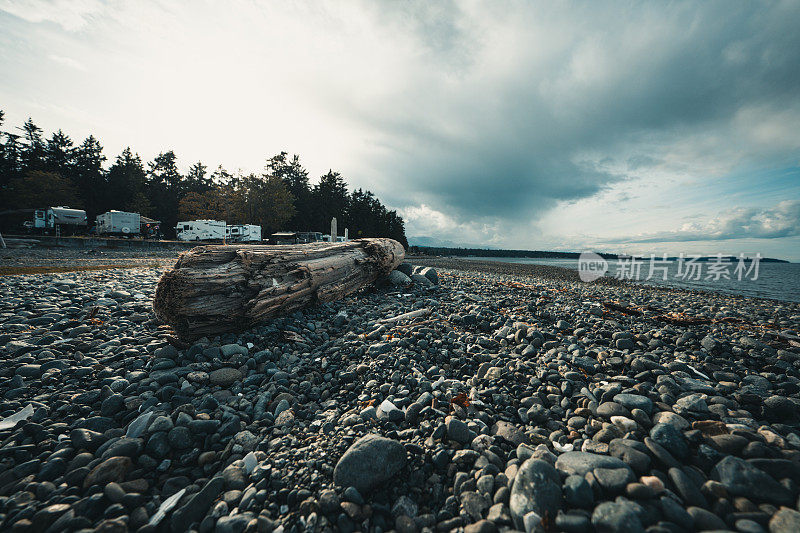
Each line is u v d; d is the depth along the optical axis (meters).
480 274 18.66
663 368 3.48
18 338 4.05
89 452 2.37
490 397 3.07
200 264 4.15
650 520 1.58
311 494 1.97
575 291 11.39
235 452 2.40
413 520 1.81
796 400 2.88
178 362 3.72
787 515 1.53
